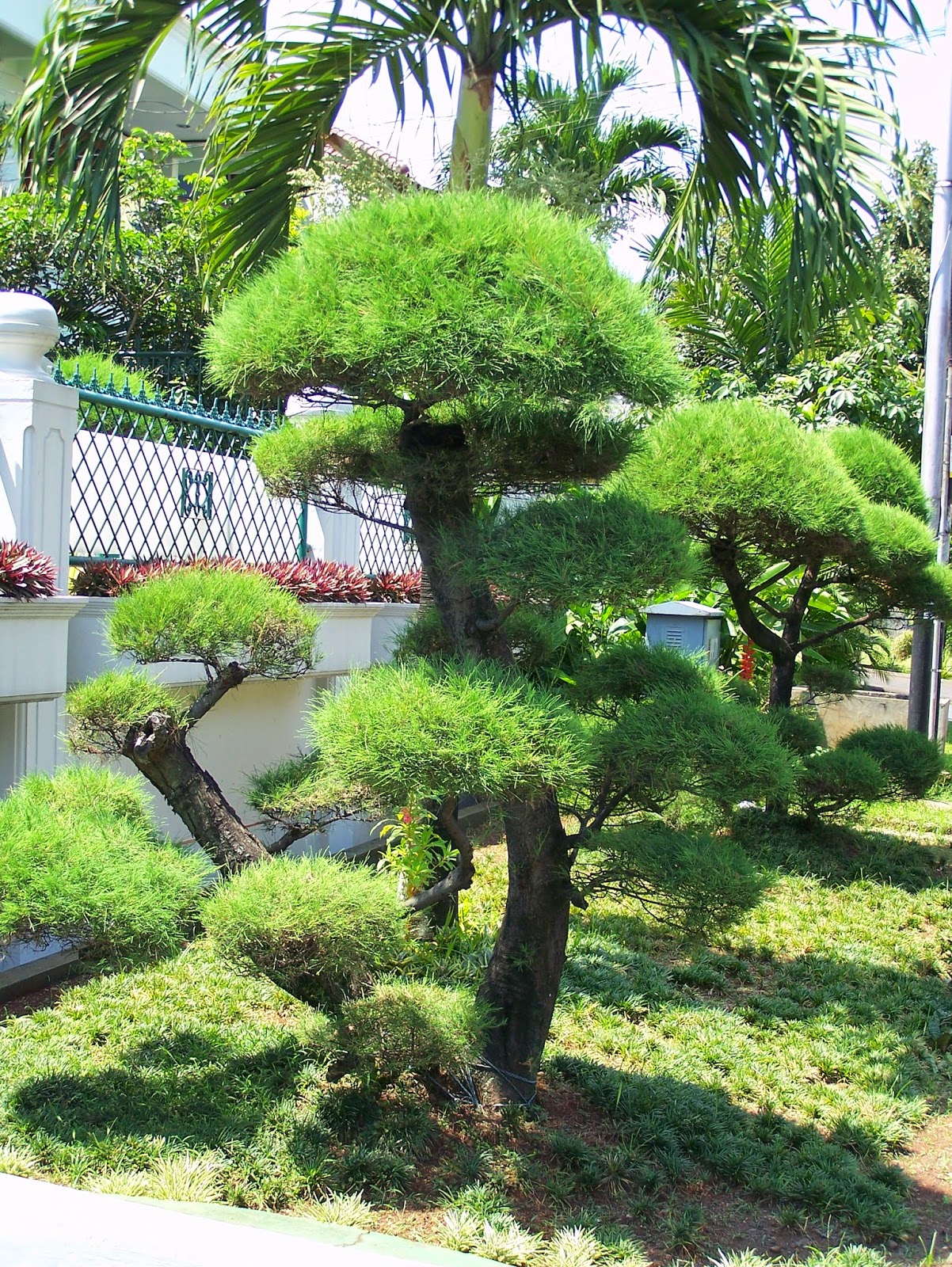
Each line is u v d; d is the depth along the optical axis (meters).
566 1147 3.67
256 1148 3.42
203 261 8.16
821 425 12.77
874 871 8.07
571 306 3.04
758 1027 5.14
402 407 3.65
